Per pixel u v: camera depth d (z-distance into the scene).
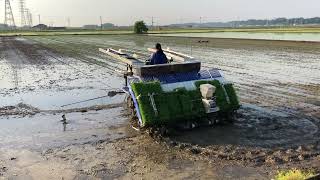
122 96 15.28
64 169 8.12
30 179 7.67
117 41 56.31
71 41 58.16
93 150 9.21
